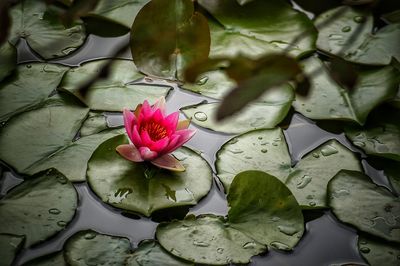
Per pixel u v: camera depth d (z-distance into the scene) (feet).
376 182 5.58
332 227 5.40
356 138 5.75
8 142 5.57
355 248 5.32
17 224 5.27
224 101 5.08
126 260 5.18
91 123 5.69
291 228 5.32
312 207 5.42
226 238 5.28
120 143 5.58
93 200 5.39
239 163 5.56
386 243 5.33
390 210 5.44
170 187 5.44
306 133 5.78
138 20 5.83
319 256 5.28
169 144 5.47
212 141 5.68
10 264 5.14
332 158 5.63
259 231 5.31
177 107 5.82
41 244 5.22
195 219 5.34
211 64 5.47
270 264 5.23
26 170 5.47
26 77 5.89
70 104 5.77
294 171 5.56
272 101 5.87
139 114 5.57
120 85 5.88
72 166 5.50
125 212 5.36
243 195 5.40
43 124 5.66
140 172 5.49
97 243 5.23
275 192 5.40
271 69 5.13
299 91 5.81
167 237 5.26
